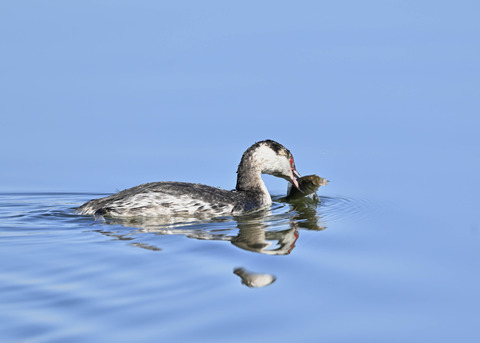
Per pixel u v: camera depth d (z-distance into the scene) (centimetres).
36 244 1330
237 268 1184
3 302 1011
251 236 1429
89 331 912
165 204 1595
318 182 1788
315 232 1477
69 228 1475
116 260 1224
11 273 1146
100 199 1636
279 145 1848
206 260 1232
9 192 1931
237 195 1720
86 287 1077
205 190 1666
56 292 1054
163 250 1296
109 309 984
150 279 1118
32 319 951
